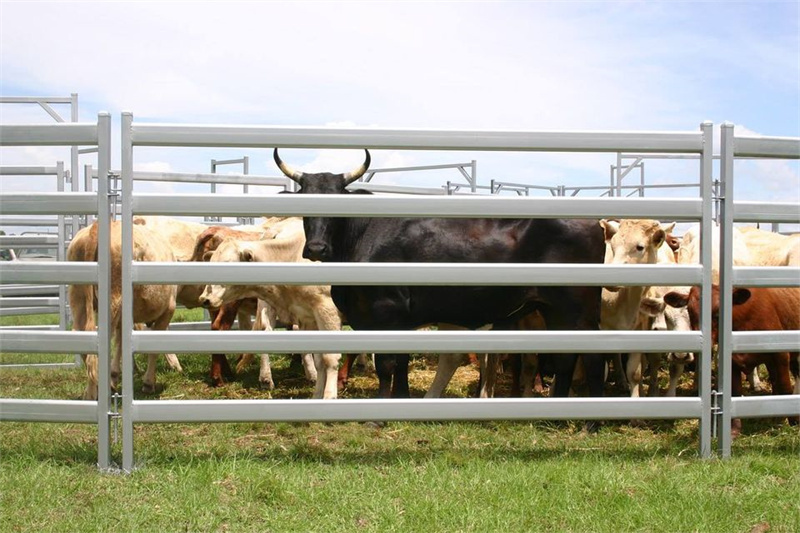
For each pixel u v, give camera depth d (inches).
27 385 337.4
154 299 321.1
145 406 197.5
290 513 164.2
